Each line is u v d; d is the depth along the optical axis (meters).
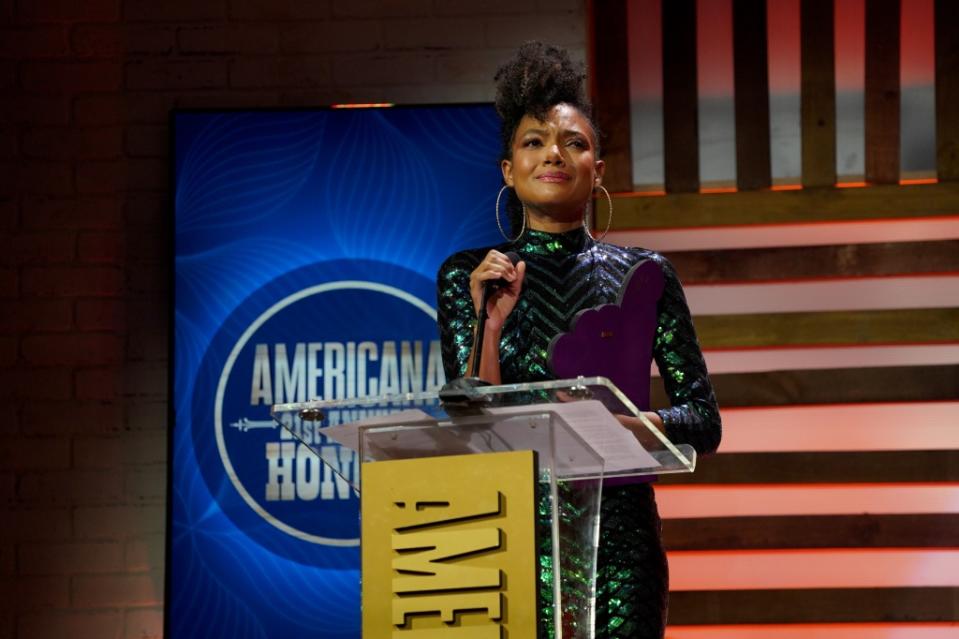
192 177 13.08
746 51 13.54
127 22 13.82
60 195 13.59
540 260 7.51
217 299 12.92
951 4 13.42
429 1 13.66
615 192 13.48
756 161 13.36
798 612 12.65
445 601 5.12
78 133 13.68
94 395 13.30
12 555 13.13
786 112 13.48
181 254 12.98
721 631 12.70
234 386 12.83
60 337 13.40
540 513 5.69
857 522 12.76
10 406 13.32
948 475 12.74
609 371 6.96
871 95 13.34
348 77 13.60
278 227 13.00
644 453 5.71
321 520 12.66
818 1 13.52
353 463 6.05
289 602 12.55
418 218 12.97
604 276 7.44
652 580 6.78
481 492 5.15
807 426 12.98
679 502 12.95
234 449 12.75
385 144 13.08
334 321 12.88
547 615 5.63
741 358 13.14
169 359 12.88
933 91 13.38
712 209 13.30
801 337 13.07
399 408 5.25
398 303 12.88
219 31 13.74
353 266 12.94
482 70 13.54
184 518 12.67
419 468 5.24
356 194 13.02
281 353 12.84
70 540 13.14
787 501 12.84
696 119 13.48
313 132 13.12
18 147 13.66
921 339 13.00
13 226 13.56
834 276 13.13
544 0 13.55
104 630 13.01
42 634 13.02
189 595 12.57
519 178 7.62
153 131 13.64
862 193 13.22
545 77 7.69
